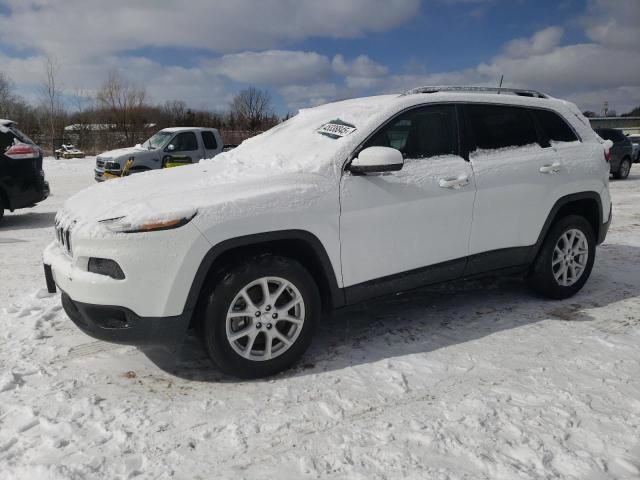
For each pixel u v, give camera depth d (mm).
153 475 2443
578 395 3088
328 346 3822
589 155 4715
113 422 2863
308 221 3367
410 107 3896
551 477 2379
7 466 2490
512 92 4547
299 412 2957
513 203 4230
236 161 4191
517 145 4375
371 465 2486
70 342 3936
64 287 3271
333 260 3500
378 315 4406
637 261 6074
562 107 4730
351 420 2869
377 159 3426
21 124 35312
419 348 3758
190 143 13906
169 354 3721
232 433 2760
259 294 3361
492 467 2451
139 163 13094
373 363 3533
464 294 4914
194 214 3096
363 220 3570
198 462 2533
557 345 3785
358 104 4168
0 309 4664
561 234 4574
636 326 4129
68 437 2729
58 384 3293
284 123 4773
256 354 3342
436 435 2709
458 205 3941
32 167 8961
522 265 4445
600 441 2641
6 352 3764
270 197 3291
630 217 8961
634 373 3352
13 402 3074
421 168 3836
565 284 4703
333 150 3615
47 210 10828
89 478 2414
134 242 3002
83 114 35250
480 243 4125
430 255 3889
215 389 3230
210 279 3211
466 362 3535
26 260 6516
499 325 4164
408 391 3170
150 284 3041
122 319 3135
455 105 4105
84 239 3100
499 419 2848
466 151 4082
